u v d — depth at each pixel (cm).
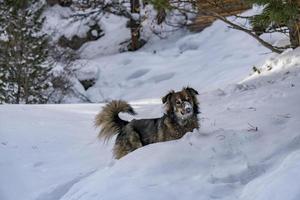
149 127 773
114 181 574
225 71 1820
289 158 520
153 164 590
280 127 664
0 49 2041
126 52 2634
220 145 616
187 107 719
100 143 902
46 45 2166
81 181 649
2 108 1155
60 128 1007
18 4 2083
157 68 2273
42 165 802
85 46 2803
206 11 1141
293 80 988
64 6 3008
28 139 927
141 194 526
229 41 2194
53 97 2155
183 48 2453
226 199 500
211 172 561
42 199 664
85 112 1169
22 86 2028
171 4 1148
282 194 448
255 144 616
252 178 538
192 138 649
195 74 1997
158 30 2689
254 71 1223
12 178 745
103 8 2708
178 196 518
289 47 1188
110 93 2230
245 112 831
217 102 1011
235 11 2117
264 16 894
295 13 841
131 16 2581
